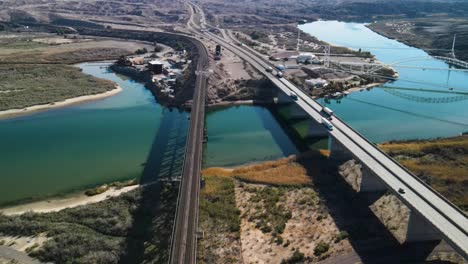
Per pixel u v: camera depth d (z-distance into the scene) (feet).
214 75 466.70
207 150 312.71
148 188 241.76
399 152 297.74
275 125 368.07
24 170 273.13
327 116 325.62
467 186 249.75
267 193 242.17
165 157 292.20
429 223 182.09
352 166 273.95
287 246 194.29
